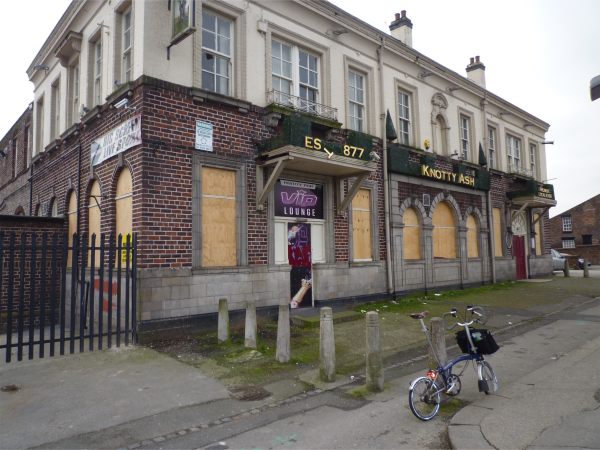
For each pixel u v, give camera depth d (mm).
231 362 7117
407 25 16891
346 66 13109
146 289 8422
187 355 7516
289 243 11242
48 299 11219
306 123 10180
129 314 8664
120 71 10047
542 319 10992
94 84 11477
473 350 5344
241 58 10406
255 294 10086
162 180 8836
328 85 12453
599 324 10148
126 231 9266
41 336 7168
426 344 8562
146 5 8969
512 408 4887
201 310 9125
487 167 18812
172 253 8844
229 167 9930
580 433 4090
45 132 14664
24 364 6914
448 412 5074
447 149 16938
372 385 5852
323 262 11969
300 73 12062
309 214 11750
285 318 7195
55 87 14438
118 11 10117
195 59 9602
